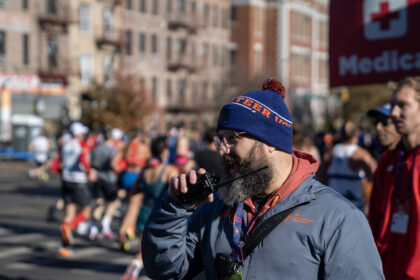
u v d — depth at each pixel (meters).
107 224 14.54
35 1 47.69
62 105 49.25
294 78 82.06
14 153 39.38
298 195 3.14
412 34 7.47
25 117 44.38
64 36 49.47
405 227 4.72
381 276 3.05
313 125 70.75
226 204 3.30
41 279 10.45
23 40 47.16
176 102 63.28
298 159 3.30
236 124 3.18
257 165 3.17
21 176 32.94
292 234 3.05
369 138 30.94
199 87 65.94
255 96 3.24
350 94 65.25
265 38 79.00
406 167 4.86
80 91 50.75
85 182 12.71
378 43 7.68
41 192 24.94
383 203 4.93
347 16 7.86
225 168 3.29
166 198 3.17
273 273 3.04
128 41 57.38
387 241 4.82
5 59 45.84
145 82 59.47
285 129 3.22
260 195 3.26
